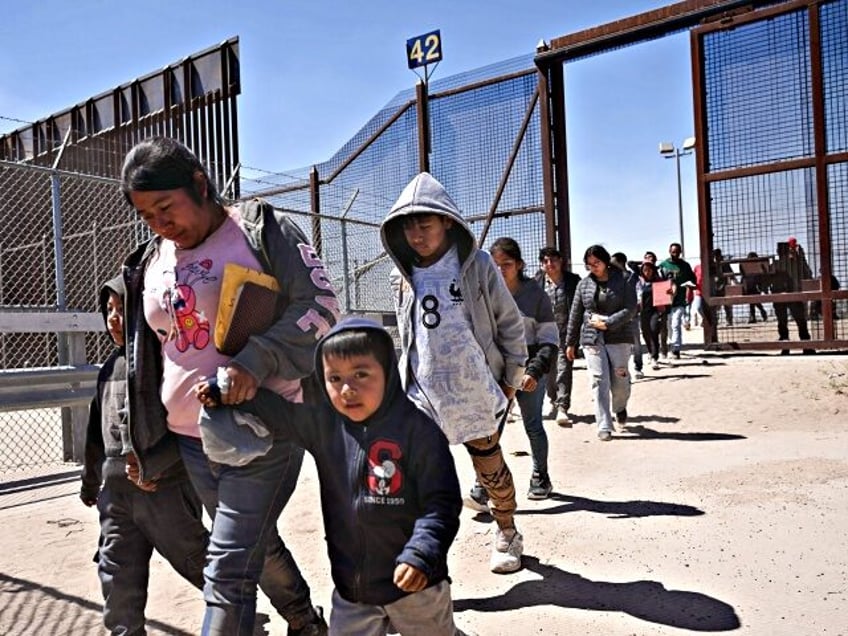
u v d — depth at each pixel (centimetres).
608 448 723
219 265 261
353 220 1150
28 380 665
